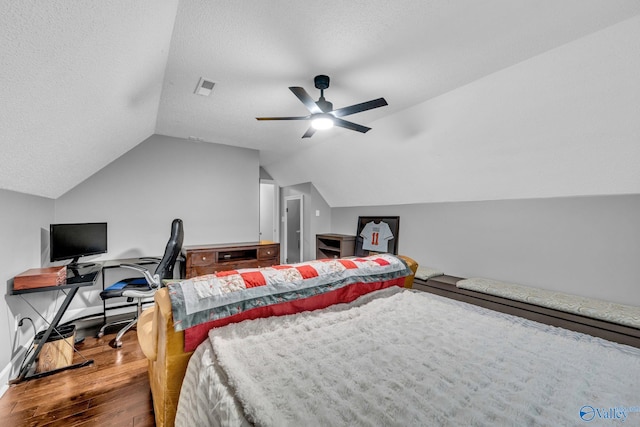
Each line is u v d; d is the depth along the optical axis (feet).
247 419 2.73
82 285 7.47
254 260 13.47
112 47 4.59
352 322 5.10
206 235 14.15
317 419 2.68
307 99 7.20
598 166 7.74
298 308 5.45
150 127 11.23
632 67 5.97
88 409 5.87
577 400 3.04
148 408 5.91
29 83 3.86
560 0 5.05
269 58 6.89
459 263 11.98
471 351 4.13
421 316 5.49
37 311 8.58
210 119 10.96
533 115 7.82
